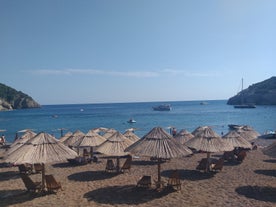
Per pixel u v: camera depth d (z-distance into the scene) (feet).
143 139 51.75
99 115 422.82
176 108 616.80
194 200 45.96
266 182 56.08
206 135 64.44
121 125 251.19
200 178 59.41
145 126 238.48
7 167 72.28
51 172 65.92
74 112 544.62
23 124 282.77
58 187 49.44
